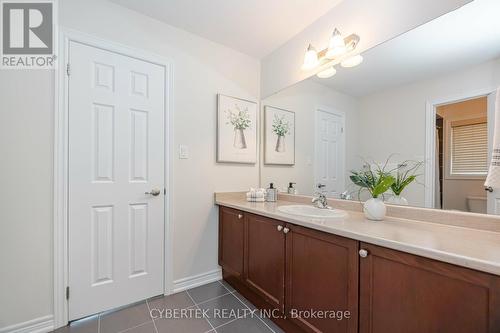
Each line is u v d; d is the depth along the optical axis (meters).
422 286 0.87
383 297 0.98
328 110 1.89
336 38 1.65
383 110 1.53
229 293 2.02
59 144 1.54
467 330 0.76
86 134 1.64
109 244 1.73
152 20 1.92
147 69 1.89
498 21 1.07
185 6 1.78
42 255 1.49
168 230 1.97
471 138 1.15
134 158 1.83
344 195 1.80
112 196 1.74
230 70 2.37
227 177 2.33
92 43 1.65
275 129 2.41
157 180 1.93
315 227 1.26
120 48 1.76
